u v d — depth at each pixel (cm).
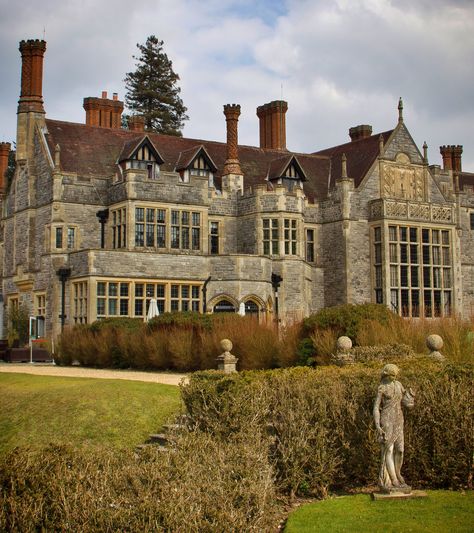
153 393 1623
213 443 934
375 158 4138
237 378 1224
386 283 3931
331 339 1844
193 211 3700
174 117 6931
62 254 3466
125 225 3522
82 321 3256
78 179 3619
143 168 3747
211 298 3503
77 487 733
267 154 4506
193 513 713
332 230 4081
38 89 3925
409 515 941
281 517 995
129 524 695
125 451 841
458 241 4356
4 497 743
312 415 1148
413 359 1422
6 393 1714
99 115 4628
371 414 1147
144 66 6938
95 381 1789
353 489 1140
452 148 5578
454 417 1116
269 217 3847
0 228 4525
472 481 1123
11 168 6144
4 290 4091
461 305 4266
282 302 3750
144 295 3334
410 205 4069
